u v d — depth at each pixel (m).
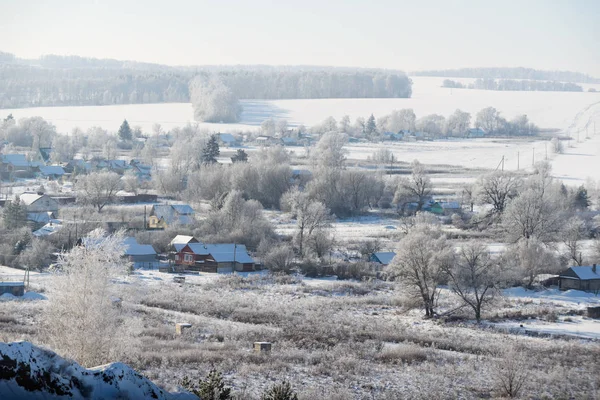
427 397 41.06
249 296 79.81
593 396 43.28
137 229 119.75
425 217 128.12
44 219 120.75
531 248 93.06
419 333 62.88
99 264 41.56
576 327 68.75
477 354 55.53
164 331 57.12
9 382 11.88
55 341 40.66
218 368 44.72
